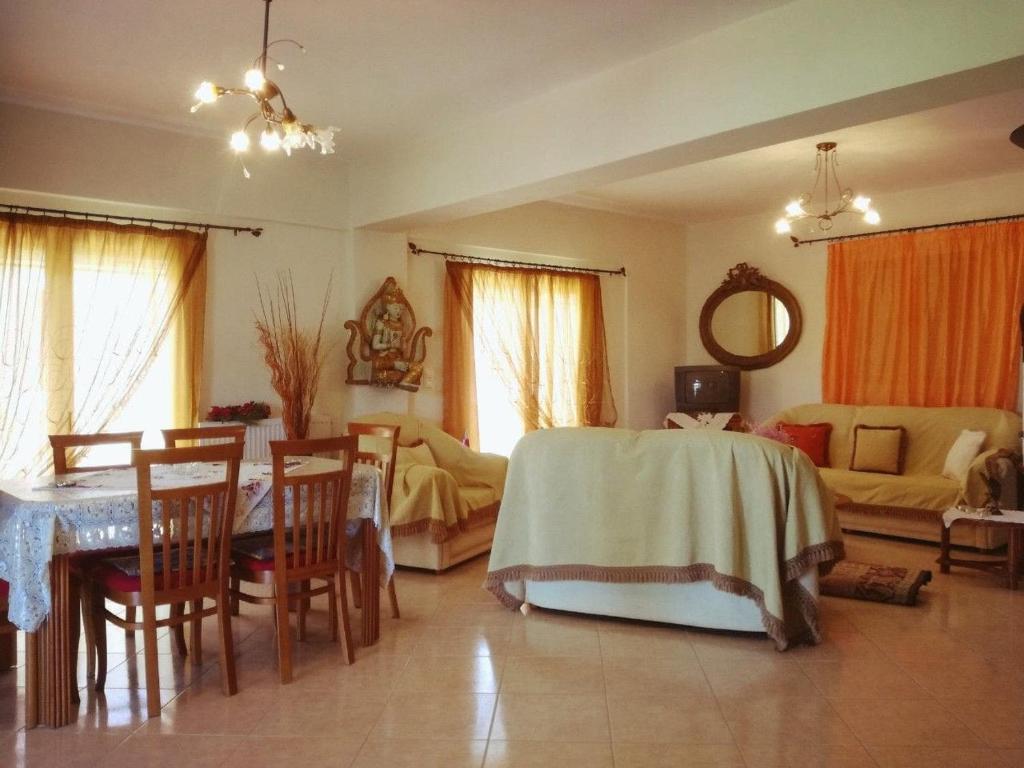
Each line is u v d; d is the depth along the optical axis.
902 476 6.19
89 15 3.66
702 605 3.81
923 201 6.84
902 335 6.83
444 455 5.71
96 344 5.08
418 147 5.59
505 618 4.09
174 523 3.21
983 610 4.21
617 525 3.85
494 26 3.80
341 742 2.75
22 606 2.81
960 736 2.77
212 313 5.59
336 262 6.17
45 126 4.83
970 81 3.22
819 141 5.47
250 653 3.62
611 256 7.89
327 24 3.76
